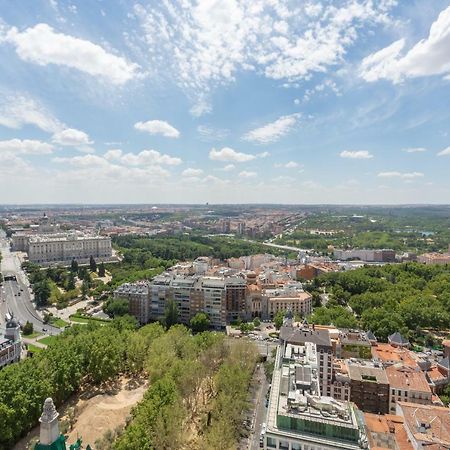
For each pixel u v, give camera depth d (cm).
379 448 16962
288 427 14388
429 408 19975
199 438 19612
